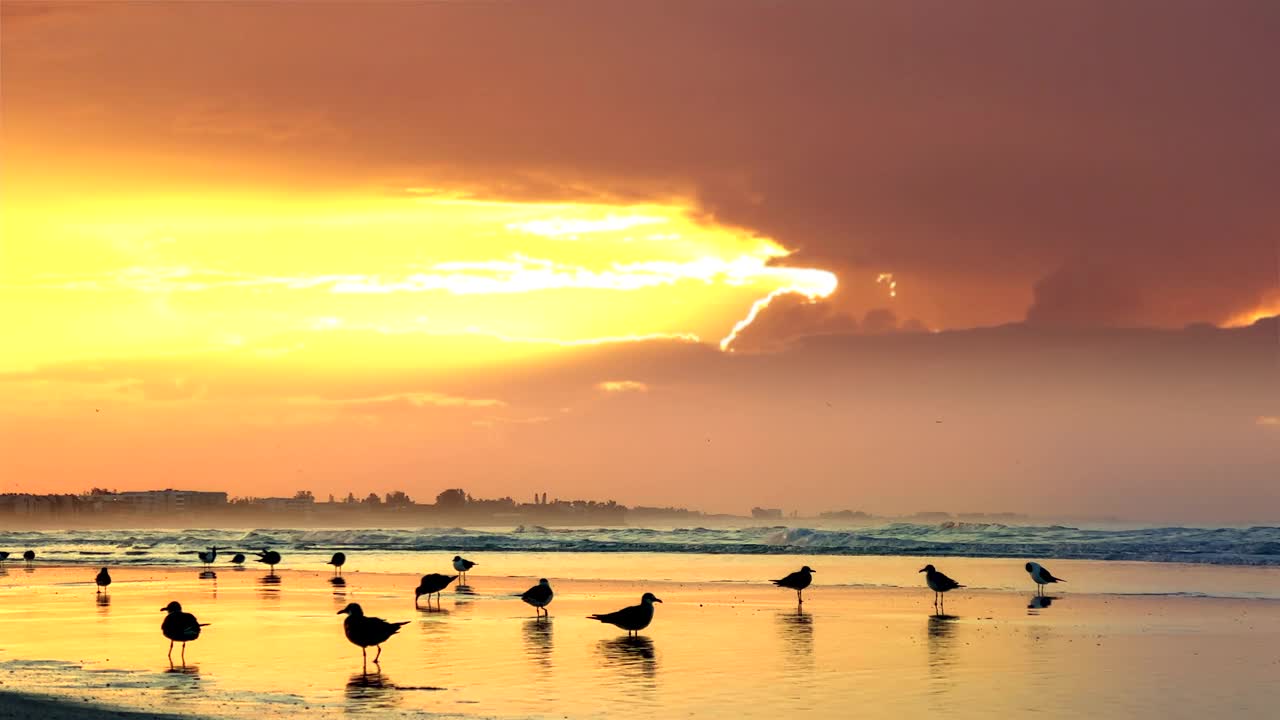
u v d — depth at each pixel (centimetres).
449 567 7600
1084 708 2467
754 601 4856
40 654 3319
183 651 3303
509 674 2908
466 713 2394
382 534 13762
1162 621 3997
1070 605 4575
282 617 4306
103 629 3956
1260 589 5219
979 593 5156
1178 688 2684
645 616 3675
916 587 5519
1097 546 8088
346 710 2423
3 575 7362
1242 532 8475
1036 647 3369
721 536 12756
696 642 3512
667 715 2384
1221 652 3241
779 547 9262
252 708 2442
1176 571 6303
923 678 2828
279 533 15538
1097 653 3238
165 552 11250
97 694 2625
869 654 3234
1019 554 7925
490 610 4559
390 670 2980
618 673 2920
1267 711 2433
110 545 13688
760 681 2792
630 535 13225
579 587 5694
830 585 5681
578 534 13888
